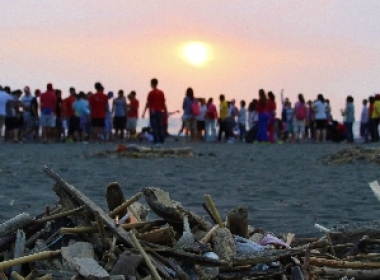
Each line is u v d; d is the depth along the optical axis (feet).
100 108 133.49
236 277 22.66
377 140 155.53
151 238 23.84
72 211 23.99
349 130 156.66
